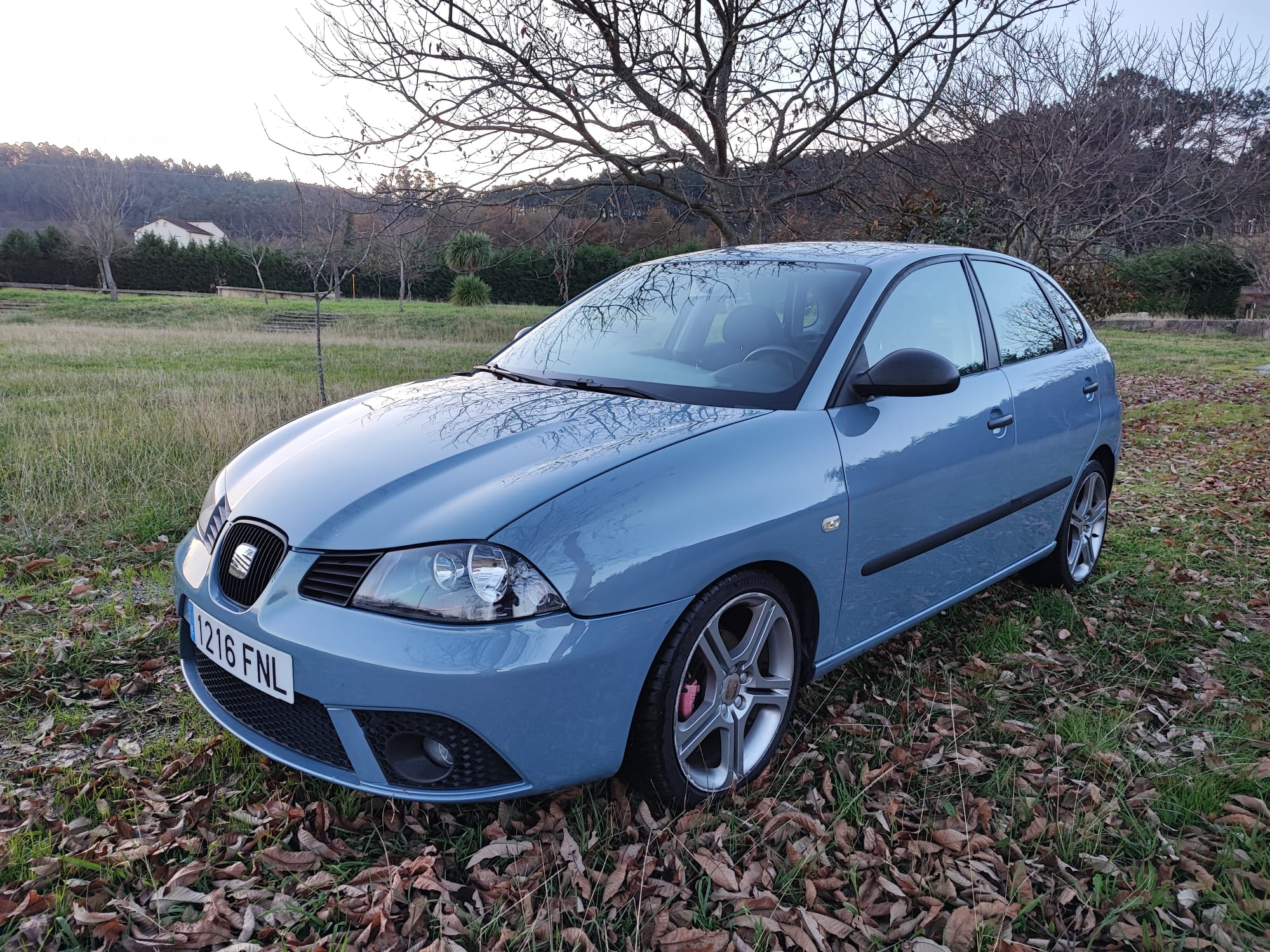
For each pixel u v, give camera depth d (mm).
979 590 3354
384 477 2254
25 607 3611
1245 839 2246
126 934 1872
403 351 17594
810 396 2588
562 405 2635
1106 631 3641
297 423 2924
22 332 20781
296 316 31328
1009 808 2402
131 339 19328
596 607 1974
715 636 2238
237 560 2219
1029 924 1988
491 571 1929
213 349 16922
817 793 2441
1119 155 9516
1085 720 2830
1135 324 28953
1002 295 3602
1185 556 4625
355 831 2234
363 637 1939
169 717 2828
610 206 6652
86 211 46250
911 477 2750
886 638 2908
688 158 6387
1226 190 10570
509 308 37406
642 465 2168
